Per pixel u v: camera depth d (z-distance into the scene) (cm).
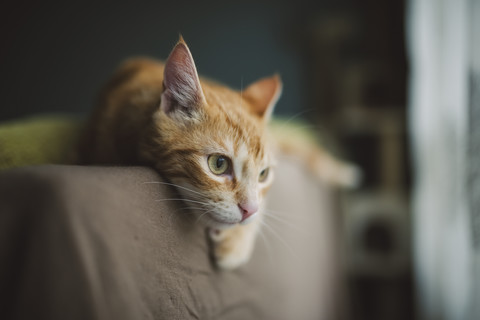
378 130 99
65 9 112
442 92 66
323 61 110
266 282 48
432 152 69
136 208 30
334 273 76
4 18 112
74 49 113
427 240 71
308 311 58
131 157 42
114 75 57
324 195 79
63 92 115
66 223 26
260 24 113
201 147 38
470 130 58
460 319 61
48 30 113
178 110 39
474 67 57
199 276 37
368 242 111
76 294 25
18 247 26
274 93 48
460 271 60
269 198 51
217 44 114
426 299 72
